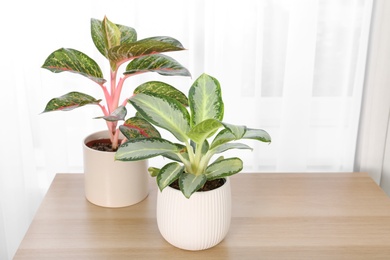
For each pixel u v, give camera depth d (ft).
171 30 4.23
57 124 4.37
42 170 4.68
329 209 3.45
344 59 4.40
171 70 3.17
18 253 2.88
